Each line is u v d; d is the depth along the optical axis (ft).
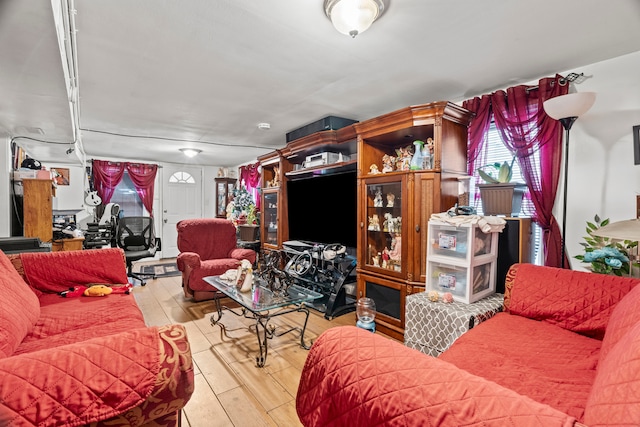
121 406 2.38
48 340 4.91
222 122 12.49
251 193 21.27
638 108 6.74
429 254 7.54
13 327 4.27
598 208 7.23
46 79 6.32
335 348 2.69
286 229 14.55
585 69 7.43
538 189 8.01
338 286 10.27
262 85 8.78
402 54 7.00
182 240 12.93
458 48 6.73
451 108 8.17
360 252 9.78
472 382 2.10
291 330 8.55
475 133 9.08
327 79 8.40
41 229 11.40
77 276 7.47
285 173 14.43
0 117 8.78
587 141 7.38
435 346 6.54
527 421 1.73
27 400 2.13
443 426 1.86
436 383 2.12
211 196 24.03
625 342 2.51
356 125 9.77
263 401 5.78
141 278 14.90
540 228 8.20
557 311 5.40
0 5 4.01
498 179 7.88
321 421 2.50
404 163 9.29
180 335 2.81
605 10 5.38
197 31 6.10
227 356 7.45
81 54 6.98
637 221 3.95
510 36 6.24
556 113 6.61
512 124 8.28
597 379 2.59
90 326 5.60
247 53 6.98
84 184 19.07
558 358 4.31
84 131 13.61
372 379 2.30
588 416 2.20
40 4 4.02
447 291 7.19
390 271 8.82
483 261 7.04
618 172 6.96
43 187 11.47
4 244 8.43
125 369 2.46
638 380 1.91
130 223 15.01
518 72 7.91
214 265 11.73
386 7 5.31
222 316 10.12
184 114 11.39
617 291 5.00
